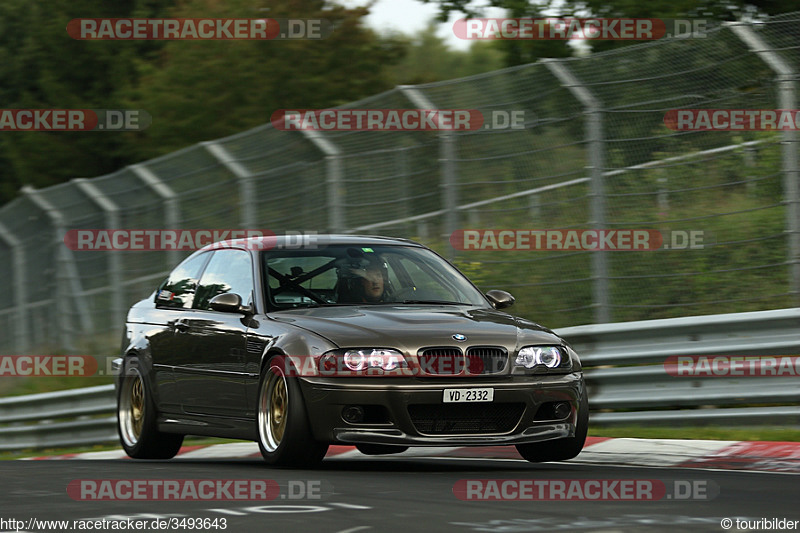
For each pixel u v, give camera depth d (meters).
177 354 29.20
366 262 28.19
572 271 39.38
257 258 28.03
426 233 42.16
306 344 24.09
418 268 28.62
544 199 39.22
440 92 41.84
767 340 31.22
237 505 17.75
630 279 38.25
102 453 41.84
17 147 124.50
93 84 127.75
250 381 25.83
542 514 16.44
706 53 36.75
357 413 23.56
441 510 16.94
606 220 37.88
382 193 43.53
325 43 103.19
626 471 24.00
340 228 44.75
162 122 102.19
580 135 38.34
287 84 100.94
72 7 128.12
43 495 19.59
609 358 33.88
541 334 25.25
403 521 15.80
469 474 23.06
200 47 102.50
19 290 62.31
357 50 103.44
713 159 36.66
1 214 63.62
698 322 32.12
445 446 23.44
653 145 37.47
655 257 38.00
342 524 15.58
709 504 17.59
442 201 41.62
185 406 28.98
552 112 39.06
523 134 39.84
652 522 15.58
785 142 34.81
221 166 49.28
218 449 37.34
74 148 123.69
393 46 106.75
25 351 62.03
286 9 102.00
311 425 23.77
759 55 35.62
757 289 35.69
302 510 17.05
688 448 28.00
